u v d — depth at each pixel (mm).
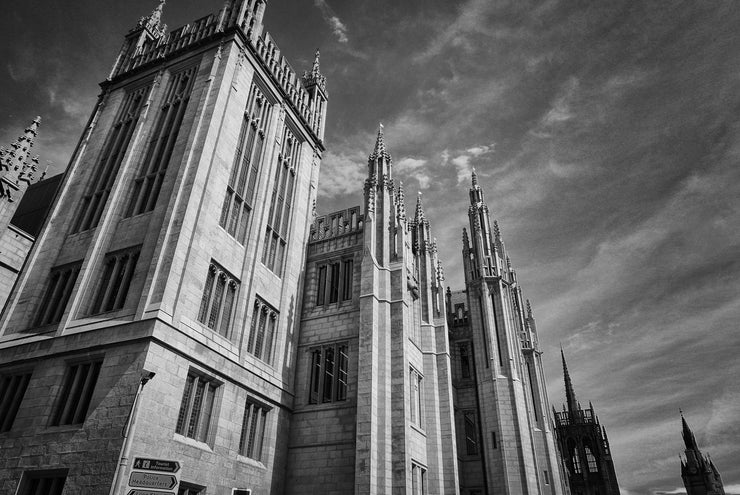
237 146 32344
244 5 35469
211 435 24656
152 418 21094
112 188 29906
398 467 27094
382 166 37750
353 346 32000
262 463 27969
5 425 23672
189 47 34938
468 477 41281
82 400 22297
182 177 27438
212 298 27109
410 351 35000
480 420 42531
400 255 33812
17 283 29172
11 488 20844
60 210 31750
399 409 28594
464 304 51625
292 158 39938
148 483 15086
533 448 40875
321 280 36875
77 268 28422
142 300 23516
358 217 37875
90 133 35156
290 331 33531
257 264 31391
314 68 46781
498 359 44094
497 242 53281
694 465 95688
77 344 23734
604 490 81375
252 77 35344
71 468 20156
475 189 53625
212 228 27797
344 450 28672
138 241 27078
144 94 35625
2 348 26172
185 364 23609
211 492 23500
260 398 28781
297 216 37688
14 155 34188
